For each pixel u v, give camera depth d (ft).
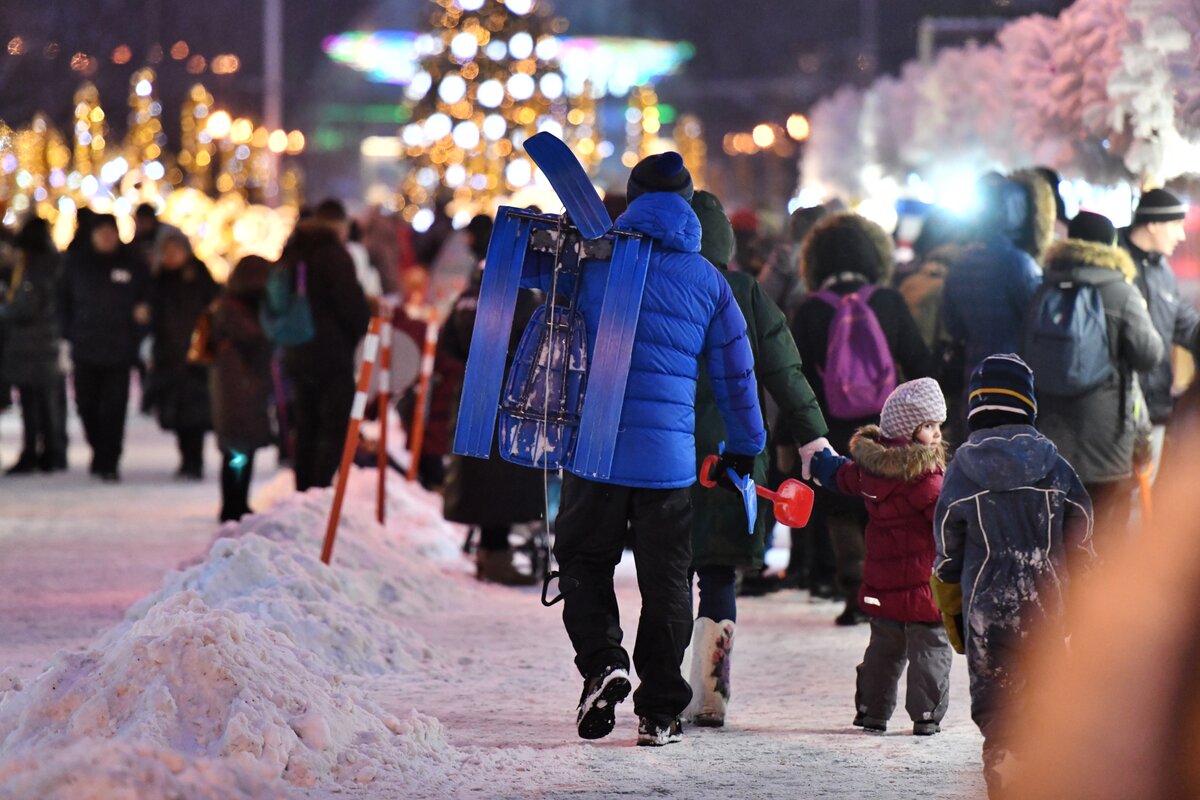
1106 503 74.64
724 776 48.88
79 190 310.24
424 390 122.11
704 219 57.93
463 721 57.36
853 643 76.59
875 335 76.23
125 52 444.96
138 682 47.39
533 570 98.02
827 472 56.70
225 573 71.15
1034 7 195.83
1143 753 15.79
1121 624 16.02
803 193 228.43
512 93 267.59
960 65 147.33
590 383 50.24
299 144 590.55
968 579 45.11
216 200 381.81
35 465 165.58
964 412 81.25
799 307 78.43
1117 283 73.26
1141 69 91.76
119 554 107.76
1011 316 78.13
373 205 213.05
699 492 56.54
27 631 77.92
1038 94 101.09
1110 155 100.48
